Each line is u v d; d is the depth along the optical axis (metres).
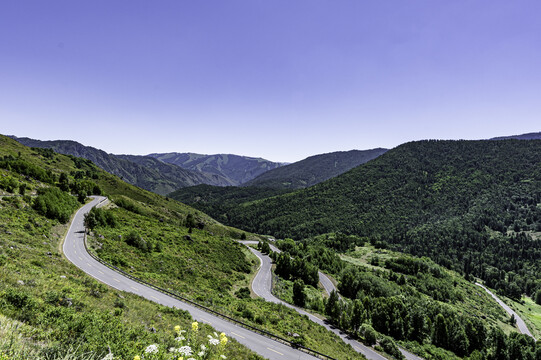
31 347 6.34
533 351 76.50
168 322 20.58
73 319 10.35
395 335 69.19
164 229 88.00
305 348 30.09
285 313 50.59
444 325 74.56
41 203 58.72
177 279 53.66
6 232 38.72
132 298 26.59
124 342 8.71
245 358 19.59
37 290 16.73
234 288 64.69
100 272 37.47
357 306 56.12
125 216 87.50
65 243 49.28
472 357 65.88
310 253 142.50
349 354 38.09
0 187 59.84
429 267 163.88
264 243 132.12
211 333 22.39
